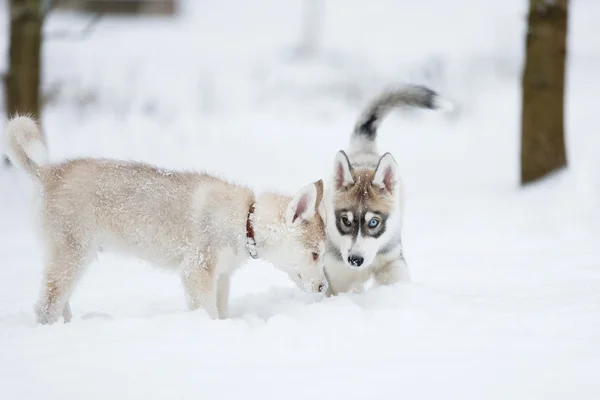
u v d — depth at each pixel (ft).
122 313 41.78
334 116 153.28
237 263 42.52
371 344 32.35
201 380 27.66
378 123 53.98
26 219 74.95
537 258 55.93
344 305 38.99
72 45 202.90
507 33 240.32
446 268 53.72
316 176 93.45
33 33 87.56
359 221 43.65
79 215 40.01
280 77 187.93
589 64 197.16
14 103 87.86
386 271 45.98
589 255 55.72
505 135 131.95
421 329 34.58
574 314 36.32
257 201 42.16
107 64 183.01
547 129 81.87
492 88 176.86
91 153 99.55
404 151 120.78
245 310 43.68
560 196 75.87
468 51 219.00
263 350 31.60
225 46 233.76
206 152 107.76
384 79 179.63
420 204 82.53
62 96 137.59
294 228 42.16
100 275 52.95
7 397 26.12
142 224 40.81
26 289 48.42
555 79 81.10
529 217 71.92
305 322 36.06
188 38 241.55
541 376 27.58
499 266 53.57
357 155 51.75
